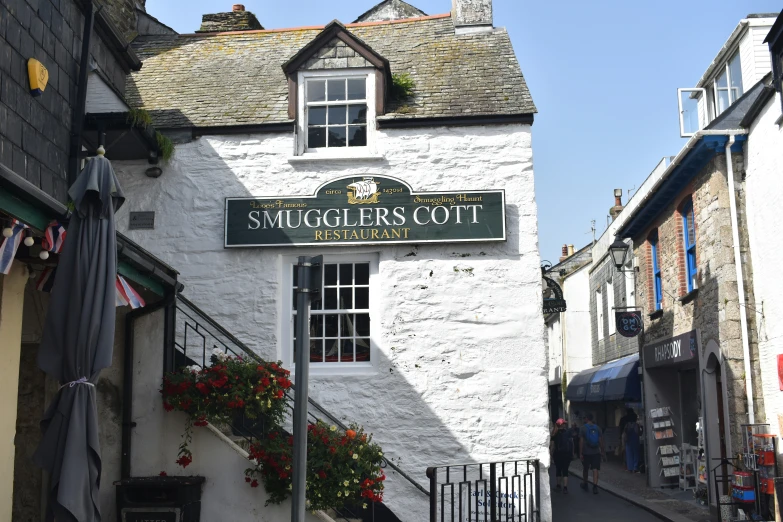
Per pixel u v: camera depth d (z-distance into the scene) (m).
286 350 11.07
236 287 11.12
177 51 13.88
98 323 6.21
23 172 7.29
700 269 14.99
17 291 7.25
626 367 21.17
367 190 11.13
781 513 11.08
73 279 6.28
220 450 9.00
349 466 8.81
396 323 10.93
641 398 20.25
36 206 6.60
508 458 10.56
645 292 19.67
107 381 9.19
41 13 7.80
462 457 10.61
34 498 8.85
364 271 11.34
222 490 8.92
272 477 8.70
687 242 16.44
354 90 11.67
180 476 8.97
